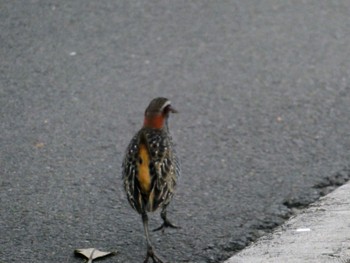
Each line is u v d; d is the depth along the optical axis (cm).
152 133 911
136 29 1529
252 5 1630
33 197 1056
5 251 945
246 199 1073
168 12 1590
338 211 1026
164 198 890
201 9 1606
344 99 1348
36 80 1362
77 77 1378
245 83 1382
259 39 1516
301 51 1484
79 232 988
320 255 917
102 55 1447
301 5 1639
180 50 1473
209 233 995
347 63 1455
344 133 1252
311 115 1296
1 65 1402
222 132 1240
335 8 1631
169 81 1379
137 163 880
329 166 1162
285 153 1191
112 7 1598
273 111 1303
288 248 941
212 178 1116
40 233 982
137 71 1405
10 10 1565
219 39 1511
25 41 1476
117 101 1313
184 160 1159
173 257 947
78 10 1580
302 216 1023
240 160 1166
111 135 1220
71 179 1102
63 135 1214
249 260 917
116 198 1063
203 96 1338
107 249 956
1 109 1277
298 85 1382
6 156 1153
